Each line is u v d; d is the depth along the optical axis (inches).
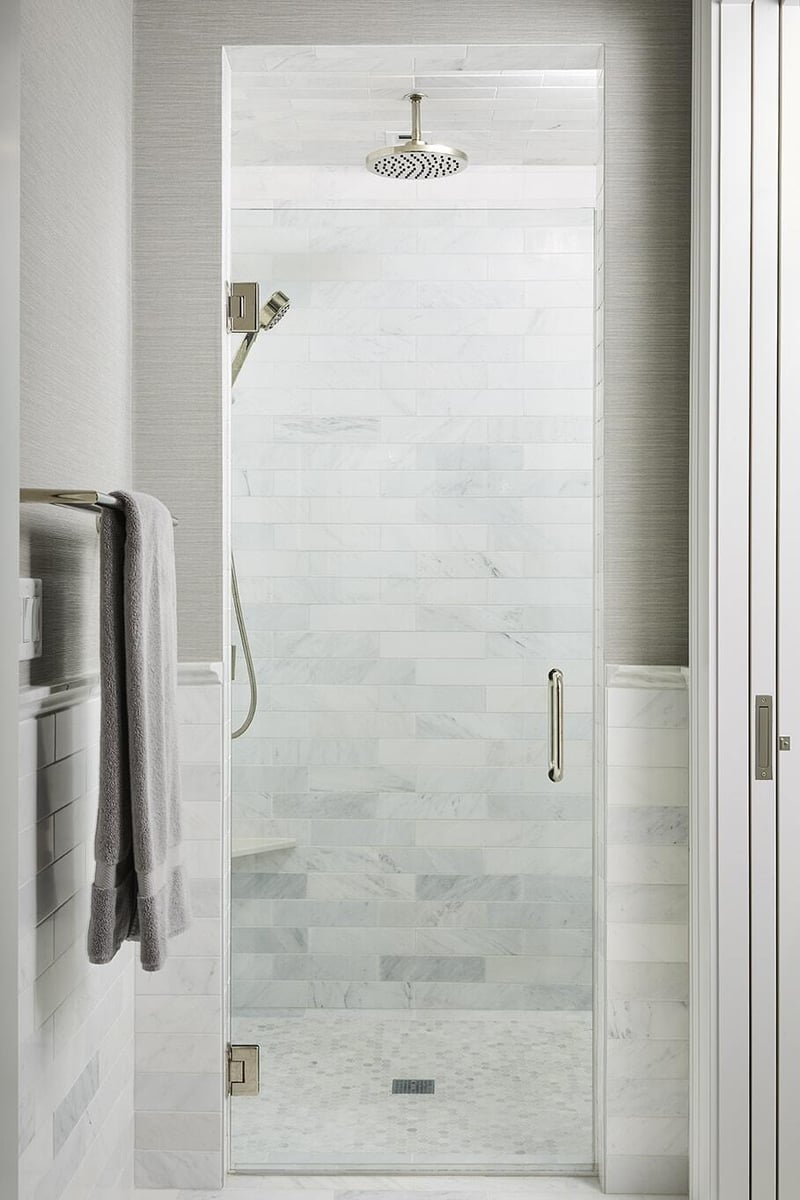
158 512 66.6
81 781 67.7
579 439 94.5
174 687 70.2
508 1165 86.0
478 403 94.6
